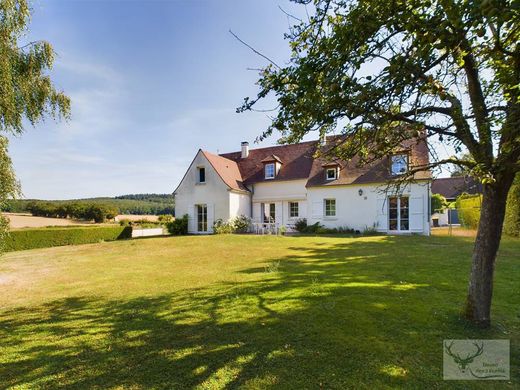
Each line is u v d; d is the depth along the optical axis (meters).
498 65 2.50
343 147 4.15
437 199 23.94
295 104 2.64
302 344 3.35
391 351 3.13
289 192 21.41
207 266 8.55
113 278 7.37
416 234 15.95
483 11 1.58
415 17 2.08
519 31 2.03
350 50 2.32
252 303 4.86
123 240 18.89
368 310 4.29
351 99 2.44
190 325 4.07
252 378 2.73
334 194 18.75
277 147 24.69
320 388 2.54
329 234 17.41
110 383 2.73
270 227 19.98
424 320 3.89
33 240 17.55
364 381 2.63
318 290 5.39
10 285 7.02
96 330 4.01
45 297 5.86
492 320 3.87
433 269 6.91
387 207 17.17
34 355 3.32
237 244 13.25
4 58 6.92
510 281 5.76
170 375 2.83
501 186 3.43
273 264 8.26
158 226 33.56
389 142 3.44
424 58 2.20
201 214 21.66
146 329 3.99
